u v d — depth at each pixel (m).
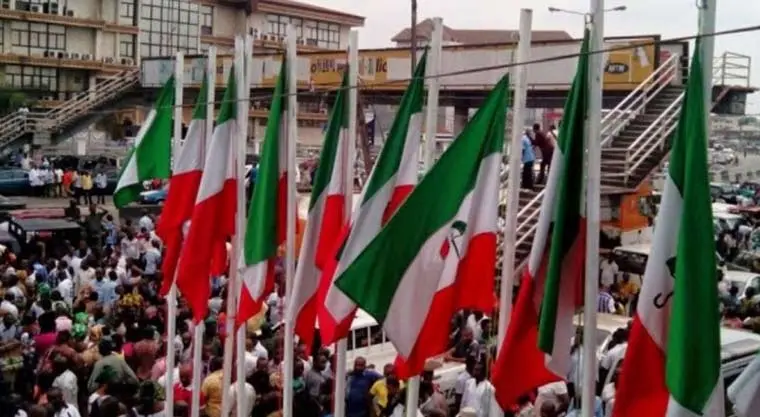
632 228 21.97
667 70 22.30
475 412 10.62
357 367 13.05
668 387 6.54
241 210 12.18
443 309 8.44
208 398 13.09
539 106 30.36
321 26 76.19
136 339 14.41
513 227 8.35
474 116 8.47
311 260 10.60
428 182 8.35
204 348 14.94
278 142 11.34
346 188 10.45
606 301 18.61
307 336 10.71
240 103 12.12
